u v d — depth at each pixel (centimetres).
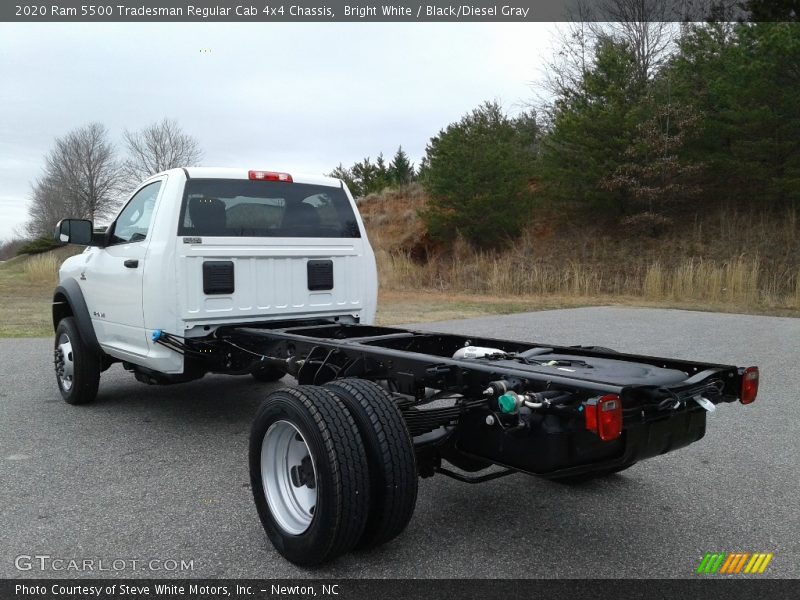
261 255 555
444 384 370
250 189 557
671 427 342
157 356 524
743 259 2175
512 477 473
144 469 477
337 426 323
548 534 377
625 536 374
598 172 2447
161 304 514
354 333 562
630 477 471
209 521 390
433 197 2784
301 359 470
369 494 326
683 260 2262
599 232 2592
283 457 361
